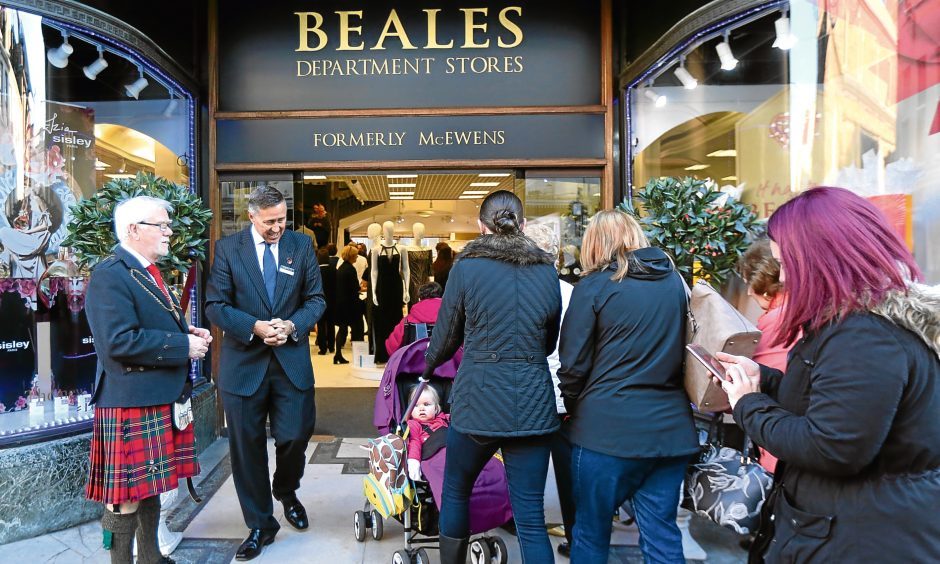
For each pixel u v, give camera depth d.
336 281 6.33
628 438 1.82
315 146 4.22
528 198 4.28
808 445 1.13
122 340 2.06
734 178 3.87
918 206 2.79
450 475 2.10
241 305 2.65
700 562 2.61
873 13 2.96
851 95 3.09
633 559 2.62
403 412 2.73
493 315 1.92
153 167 4.04
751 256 2.44
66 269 3.45
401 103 4.24
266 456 2.72
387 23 4.22
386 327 6.35
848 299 1.12
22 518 2.91
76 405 3.42
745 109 3.79
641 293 1.87
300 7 4.21
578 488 1.94
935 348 1.09
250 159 4.23
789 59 3.49
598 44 4.24
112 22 3.43
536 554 1.95
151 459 2.16
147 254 2.25
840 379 1.10
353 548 2.72
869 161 3.00
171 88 4.01
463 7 4.21
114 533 2.19
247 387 2.62
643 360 1.86
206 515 3.07
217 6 4.21
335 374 6.12
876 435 1.06
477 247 2.01
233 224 4.27
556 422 1.94
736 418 1.36
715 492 1.96
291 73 4.23
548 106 4.22
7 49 3.22
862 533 1.11
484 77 4.23
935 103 2.73
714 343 1.76
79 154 3.57
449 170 4.29
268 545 2.74
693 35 3.68
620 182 4.26
